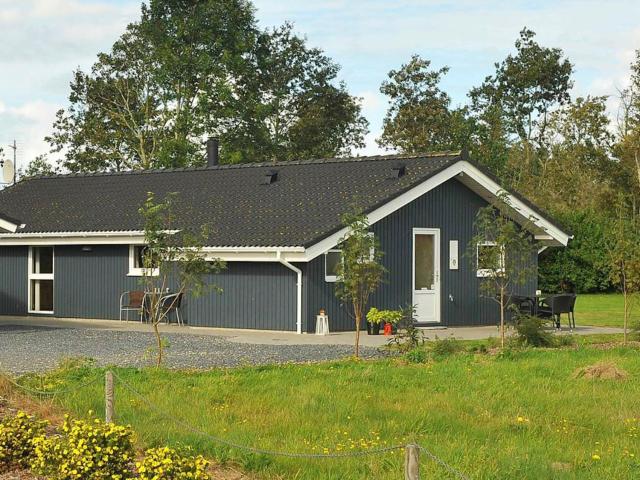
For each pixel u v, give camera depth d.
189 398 14.44
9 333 26.45
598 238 52.44
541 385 16.38
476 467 10.35
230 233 28.52
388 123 76.50
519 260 23.22
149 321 30.80
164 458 9.11
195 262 18.17
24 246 33.62
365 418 13.30
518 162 75.94
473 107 83.12
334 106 73.19
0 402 13.84
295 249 26.22
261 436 12.07
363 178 30.47
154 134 58.00
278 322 27.47
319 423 12.92
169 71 53.88
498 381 16.61
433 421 13.08
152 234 18.14
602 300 47.94
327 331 26.91
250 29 57.28
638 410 14.23
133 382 15.80
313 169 32.59
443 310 30.11
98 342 23.84
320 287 27.25
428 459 10.77
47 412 13.16
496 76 83.31
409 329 21.81
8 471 10.28
